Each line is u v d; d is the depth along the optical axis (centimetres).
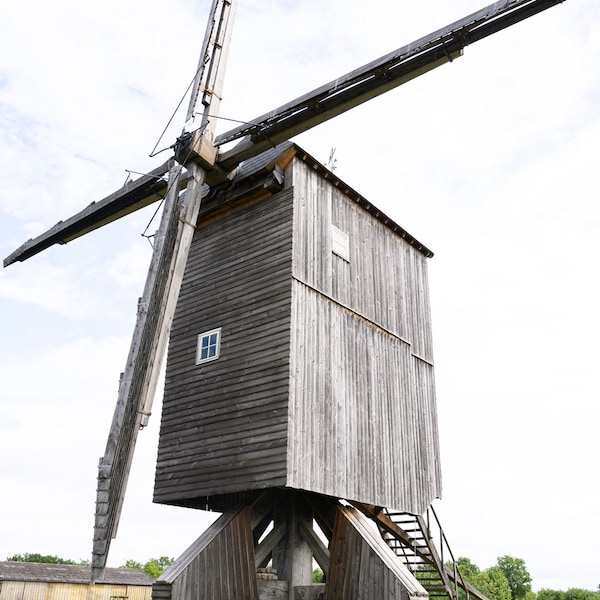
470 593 1897
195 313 1630
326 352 1473
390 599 1208
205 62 1588
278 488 1447
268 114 1455
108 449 1281
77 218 1808
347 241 1666
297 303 1441
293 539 1443
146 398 1248
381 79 1339
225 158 1538
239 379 1448
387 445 1570
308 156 1584
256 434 1360
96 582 1170
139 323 1392
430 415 1781
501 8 1199
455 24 1248
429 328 1911
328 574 1332
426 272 1991
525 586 8100
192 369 1566
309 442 1348
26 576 4353
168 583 1195
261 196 1600
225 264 1614
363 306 1645
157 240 1477
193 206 1458
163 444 1539
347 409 1477
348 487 1409
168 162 1605
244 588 1309
